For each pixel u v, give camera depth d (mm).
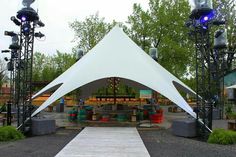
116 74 12406
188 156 7062
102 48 14500
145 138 9953
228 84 27391
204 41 10414
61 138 9797
